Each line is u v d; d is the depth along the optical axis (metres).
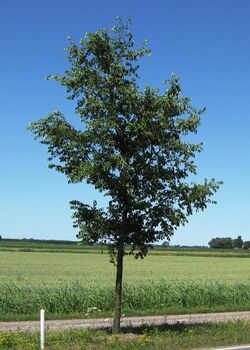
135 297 23.80
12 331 16.05
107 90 13.73
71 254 95.25
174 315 21.78
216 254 116.44
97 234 14.19
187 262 79.25
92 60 14.20
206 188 14.42
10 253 94.81
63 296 22.58
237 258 101.50
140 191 14.20
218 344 13.30
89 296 22.94
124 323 18.61
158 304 23.95
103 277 42.41
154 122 13.99
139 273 50.44
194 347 12.88
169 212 14.27
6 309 21.64
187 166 14.47
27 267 57.69
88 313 21.17
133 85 14.17
